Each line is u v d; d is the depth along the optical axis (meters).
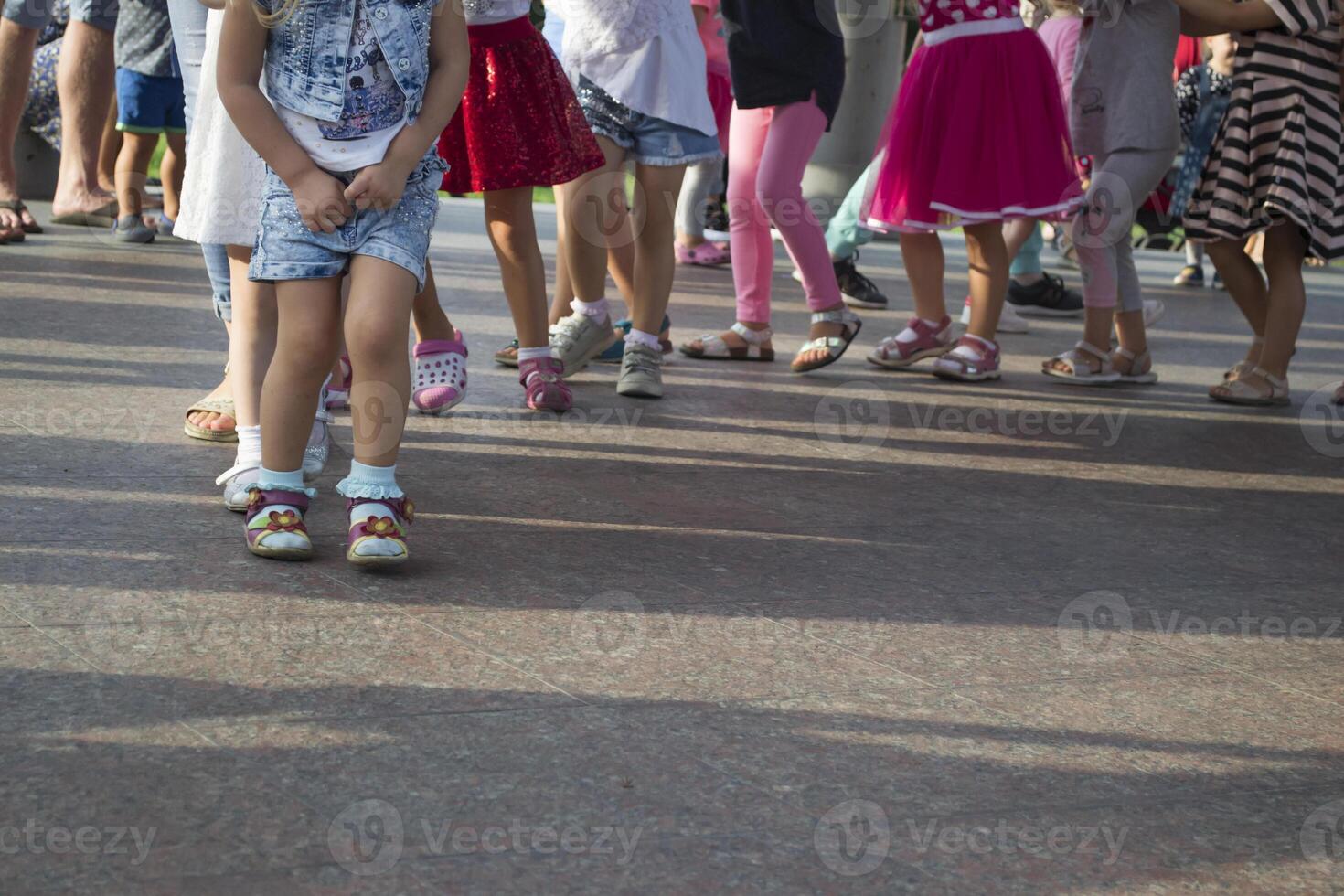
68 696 2.09
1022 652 2.67
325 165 2.69
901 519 3.52
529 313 4.27
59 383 4.05
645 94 4.40
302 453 2.84
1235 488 4.15
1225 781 2.19
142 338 4.74
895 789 2.06
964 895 1.78
